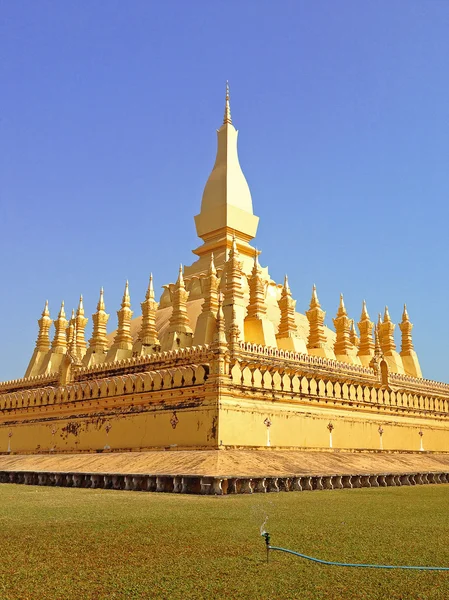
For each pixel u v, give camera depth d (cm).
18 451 3553
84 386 3203
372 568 784
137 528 1071
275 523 1138
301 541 956
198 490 1805
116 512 1295
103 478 2108
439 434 3819
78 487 2125
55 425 3341
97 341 3800
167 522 1144
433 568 775
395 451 3412
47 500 1568
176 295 3378
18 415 3647
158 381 2798
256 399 2681
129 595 661
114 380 3023
